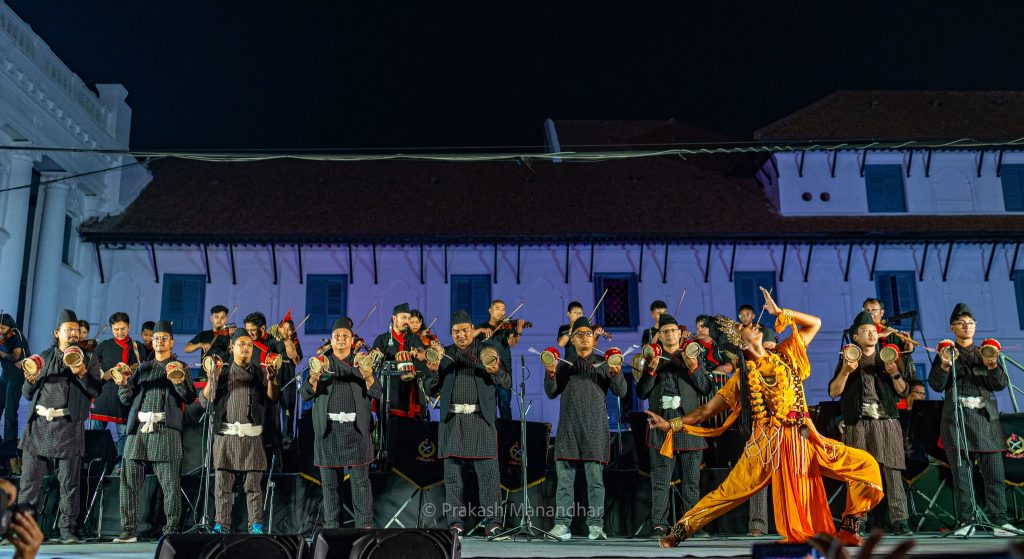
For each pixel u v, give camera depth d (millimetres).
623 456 10539
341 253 23594
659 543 6941
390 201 24469
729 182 26016
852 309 23375
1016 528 8898
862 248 23703
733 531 9688
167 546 5230
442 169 26047
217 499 8703
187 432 10578
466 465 9766
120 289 23109
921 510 9594
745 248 23688
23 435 8914
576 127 28469
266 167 26109
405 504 9742
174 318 23078
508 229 23266
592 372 8984
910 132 24531
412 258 23562
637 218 23781
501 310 10883
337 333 8766
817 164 24594
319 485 9820
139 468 8984
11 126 18141
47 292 20219
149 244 23281
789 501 6016
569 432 8805
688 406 8969
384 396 10031
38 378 8961
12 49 17734
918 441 9727
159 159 25938
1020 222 24000
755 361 6258
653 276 23531
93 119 22141
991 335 23188
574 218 23734
